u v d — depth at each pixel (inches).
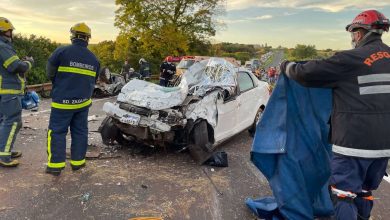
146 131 232.8
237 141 308.3
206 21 1589.6
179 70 670.5
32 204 169.5
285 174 151.9
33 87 552.1
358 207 135.6
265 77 1022.4
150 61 1392.7
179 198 184.2
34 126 329.4
